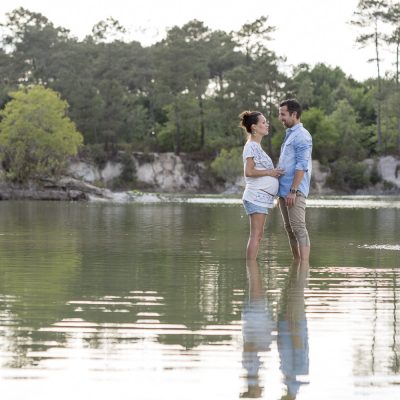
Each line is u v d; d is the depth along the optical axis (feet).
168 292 42.55
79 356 28.63
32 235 82.48
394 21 465.47
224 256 61.57
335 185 453.58
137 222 112.16
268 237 83.46
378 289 44.39
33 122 298.15
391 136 490.90
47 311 36.55
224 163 439.63
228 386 25.76
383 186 453.17
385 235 86.99
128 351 29.43
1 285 44.42
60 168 292.81
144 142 482.28
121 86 468.75
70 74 457.27
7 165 295.89
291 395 25.07
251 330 33.12
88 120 449.48
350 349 30.25
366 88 574.56
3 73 496.64
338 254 64.39
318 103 538.88
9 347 29.73
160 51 471.62
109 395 24.76
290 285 45.75
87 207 182.91
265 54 463.01
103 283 45.55
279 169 59.77
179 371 27.17
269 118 465.47
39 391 24.97
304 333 32.73
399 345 30.91
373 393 25.27
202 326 33.73
